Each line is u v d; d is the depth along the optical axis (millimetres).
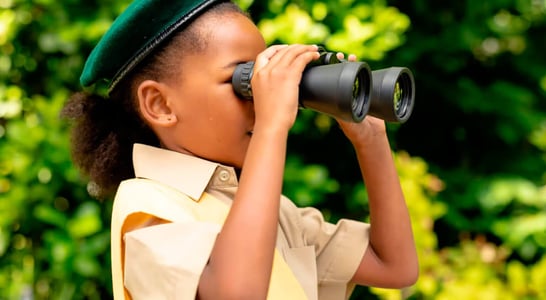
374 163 2926
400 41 5262
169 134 2607
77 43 4945
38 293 5055
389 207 2924
